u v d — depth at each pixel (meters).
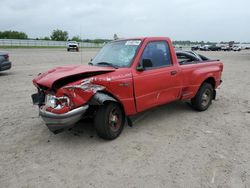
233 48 58.88
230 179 3.31
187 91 5.81
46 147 4.26
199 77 5.91
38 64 18.38
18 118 5.73
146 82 4.80
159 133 4.84
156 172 3.49
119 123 4.57
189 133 4.85
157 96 5.10
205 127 5.18
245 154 4.00
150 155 3.96
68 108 3.93
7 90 8.80
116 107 4.42
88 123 5.26
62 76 4.03
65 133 4.81
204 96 6.22
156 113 6.08
